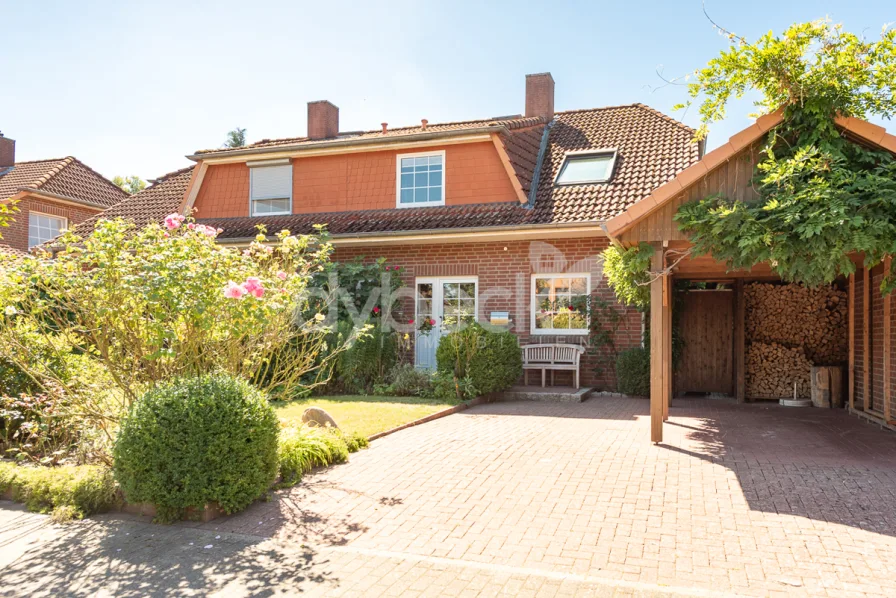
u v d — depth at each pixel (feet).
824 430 30.89
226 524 17.88
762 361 43.37
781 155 24.71
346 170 54.08
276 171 56.39
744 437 28.81
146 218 59.82
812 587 13.33
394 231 47.44
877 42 23.93
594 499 19.43
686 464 23.52
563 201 46.57
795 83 23.94
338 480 21.80
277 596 13.30
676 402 42.32
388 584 13.75
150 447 18.17
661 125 54.29
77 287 20.61
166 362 22.03
